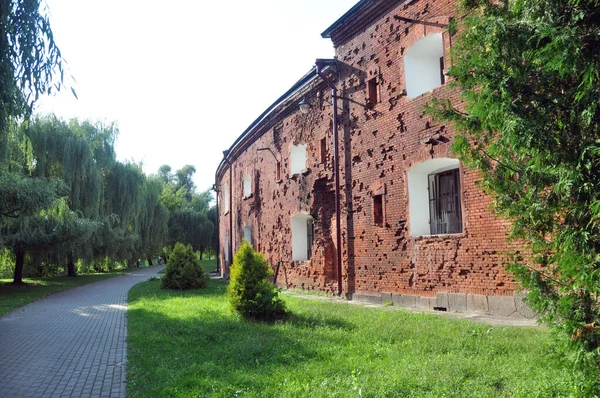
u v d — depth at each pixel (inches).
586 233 138.9
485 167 178.5
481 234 422.3
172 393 216.1
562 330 155.6
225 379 232.2
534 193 157.9
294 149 817.5
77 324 481.1
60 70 283.1
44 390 244.1
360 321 385.4
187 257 879.1
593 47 138.4
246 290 438.3
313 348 288.8
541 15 149.3
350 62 625.9
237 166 1196.5
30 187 735.7
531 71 152.9
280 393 207.2
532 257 171.9
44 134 1017.5
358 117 607.8
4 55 267.1
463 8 186.2
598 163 135.5
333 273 672.4
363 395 197.2
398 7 536.4
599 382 145.6
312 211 719.1
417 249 495.8
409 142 510.3
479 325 346.3
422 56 530.0
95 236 1191.6
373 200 570.6
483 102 162.9
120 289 981.2
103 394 234.4
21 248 963.3
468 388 198.2
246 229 1095.6
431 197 520.1
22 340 394.3
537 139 144.0
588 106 132.9
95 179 1138.0
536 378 199.8
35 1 272.5
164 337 353.1
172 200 2468.0
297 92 764.0
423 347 278.8
